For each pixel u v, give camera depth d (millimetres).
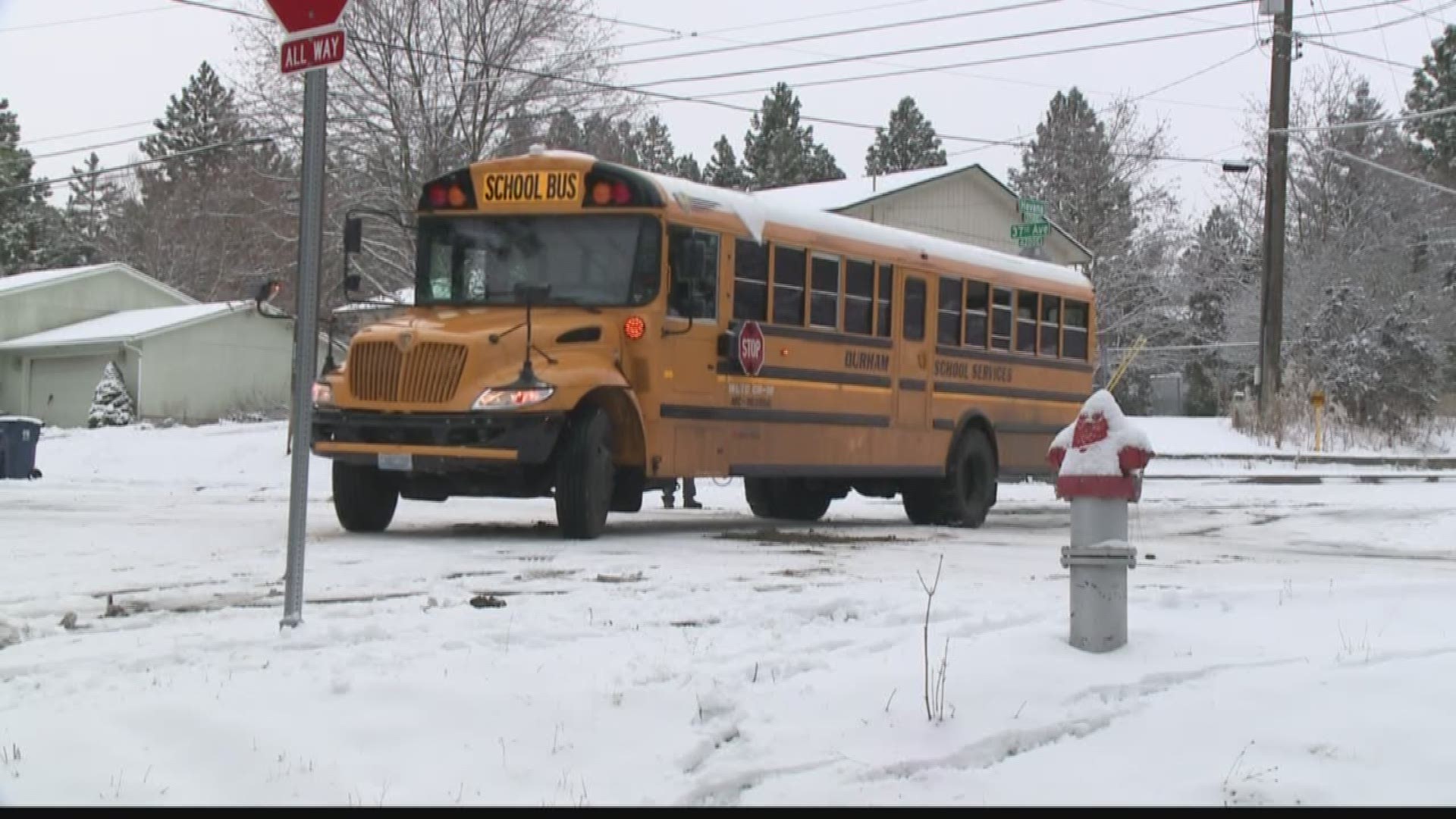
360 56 33094
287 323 50250
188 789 5043
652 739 5594
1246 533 16859
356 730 5535
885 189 41062
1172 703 6258
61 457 29797
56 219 78938
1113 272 59219
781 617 7988
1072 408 19594
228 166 65562
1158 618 7961
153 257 71500
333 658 6586
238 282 50844
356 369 12883
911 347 16578
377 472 13672
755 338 14227
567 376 12594
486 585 9555
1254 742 5770
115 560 11164
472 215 13906
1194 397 60844
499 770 5266
